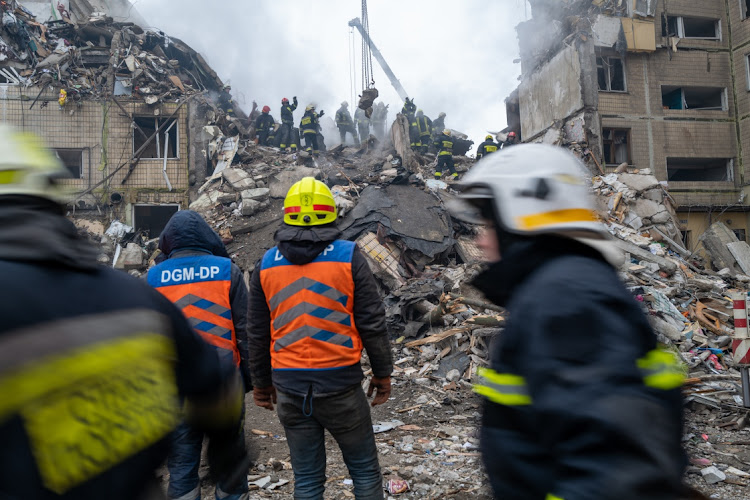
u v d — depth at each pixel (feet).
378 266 35.09
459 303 28.81
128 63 62.95
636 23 69.92
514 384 2.72
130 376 2.84
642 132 71.05
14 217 2.74
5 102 58.54
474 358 23.68
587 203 3.10
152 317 3.11
